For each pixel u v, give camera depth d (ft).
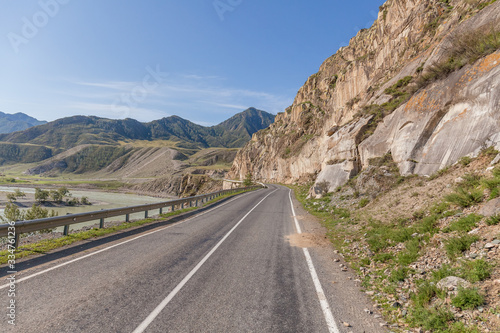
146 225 39.88
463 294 12.42
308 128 256.52
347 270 20.62
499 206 19.12
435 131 44.14
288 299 15.19
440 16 89.51
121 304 14.02
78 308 13.43
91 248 25.85
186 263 21.47
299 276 19.07
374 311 14.01
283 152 266.77
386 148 57.98
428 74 50.44
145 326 11.90
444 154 38.65
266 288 16.70
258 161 357.61
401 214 31.50
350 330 12.09
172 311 13.38
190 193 431.84
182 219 46.44
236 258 23.16
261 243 29.19
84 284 16.66
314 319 13.00
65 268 19.67
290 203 76.02
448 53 47.16
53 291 15.46
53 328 11.48
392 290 15.99
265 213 54.60
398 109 59.00
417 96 51.55
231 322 12.47
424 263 17.98
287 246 28.19
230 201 82.99
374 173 53.21
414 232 24.40
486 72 35.99
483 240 16.58
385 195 42.75
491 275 13.24
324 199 65.16
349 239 30.07
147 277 18.13
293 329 12.03
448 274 14.98
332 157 82.64
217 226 39.37
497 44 36.17
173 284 16.97
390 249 23.49
